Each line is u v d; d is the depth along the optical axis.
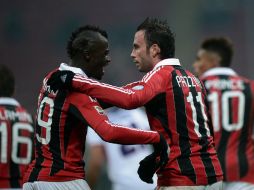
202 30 82.62
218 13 82.50
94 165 22.05
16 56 82.12
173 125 13.95
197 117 14.11
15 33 82.50
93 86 13.73
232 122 19.53
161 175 14.03
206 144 14.06
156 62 14.62
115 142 13.50
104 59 14.70
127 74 77.56
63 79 13.84
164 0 83.56
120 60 79.31
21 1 82.50
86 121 13.72
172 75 14.19
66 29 82.62
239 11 81.88
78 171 14.18
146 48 14.62
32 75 81.25
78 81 13.80
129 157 21.64
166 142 13.62
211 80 20.00
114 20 83.19
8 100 19.03
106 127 13.49
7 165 18.45
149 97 13.72
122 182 21.58
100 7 83.31
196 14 82.81
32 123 19.25
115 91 13.62
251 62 80.62
